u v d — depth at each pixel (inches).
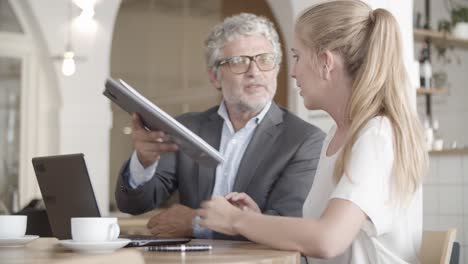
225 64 84.9
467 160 171.0
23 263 41.5
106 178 234.8
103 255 28.3
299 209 79.7
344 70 58.8
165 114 58.2
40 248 57.8
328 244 51.9
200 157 60.9
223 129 88.0
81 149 231.0
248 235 55.8
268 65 84.5
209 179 84.8
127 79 328.8
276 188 81.2
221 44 85.6
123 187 81.5
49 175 68.6
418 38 223.1
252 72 83.7
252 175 82.4
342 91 59.2
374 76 56.7
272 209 79.7
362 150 54.6
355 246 56.7
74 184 65.9
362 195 53.1
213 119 89.5
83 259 26.9
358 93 56.7
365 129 55.6
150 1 313.0
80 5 215.6
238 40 84.4
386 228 54.7
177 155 87.7
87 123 232.1
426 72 220.7
